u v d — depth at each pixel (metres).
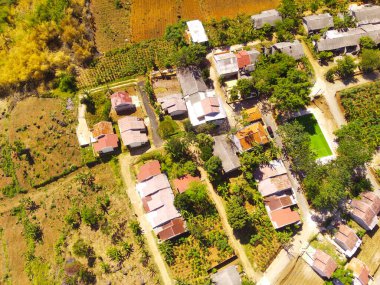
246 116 66.44
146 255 60.44
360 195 63.59
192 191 60.16
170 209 60.84
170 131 66.62
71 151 66.38
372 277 60.34
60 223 63.12
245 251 60.91
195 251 60.28
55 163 66.00
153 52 72.31
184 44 71.19
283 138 64.25
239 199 61.81
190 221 61.16
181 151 64.12
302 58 71.31
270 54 71.31
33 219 63.62
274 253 60.78
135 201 63.44
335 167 61.34
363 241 62.12
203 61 71.62
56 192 64.81
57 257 61.22
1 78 69.75
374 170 65.88
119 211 62.97
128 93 69.62
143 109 68.81
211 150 63.47
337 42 72.38
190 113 66.00
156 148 66.50
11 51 71.56
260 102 69.50
